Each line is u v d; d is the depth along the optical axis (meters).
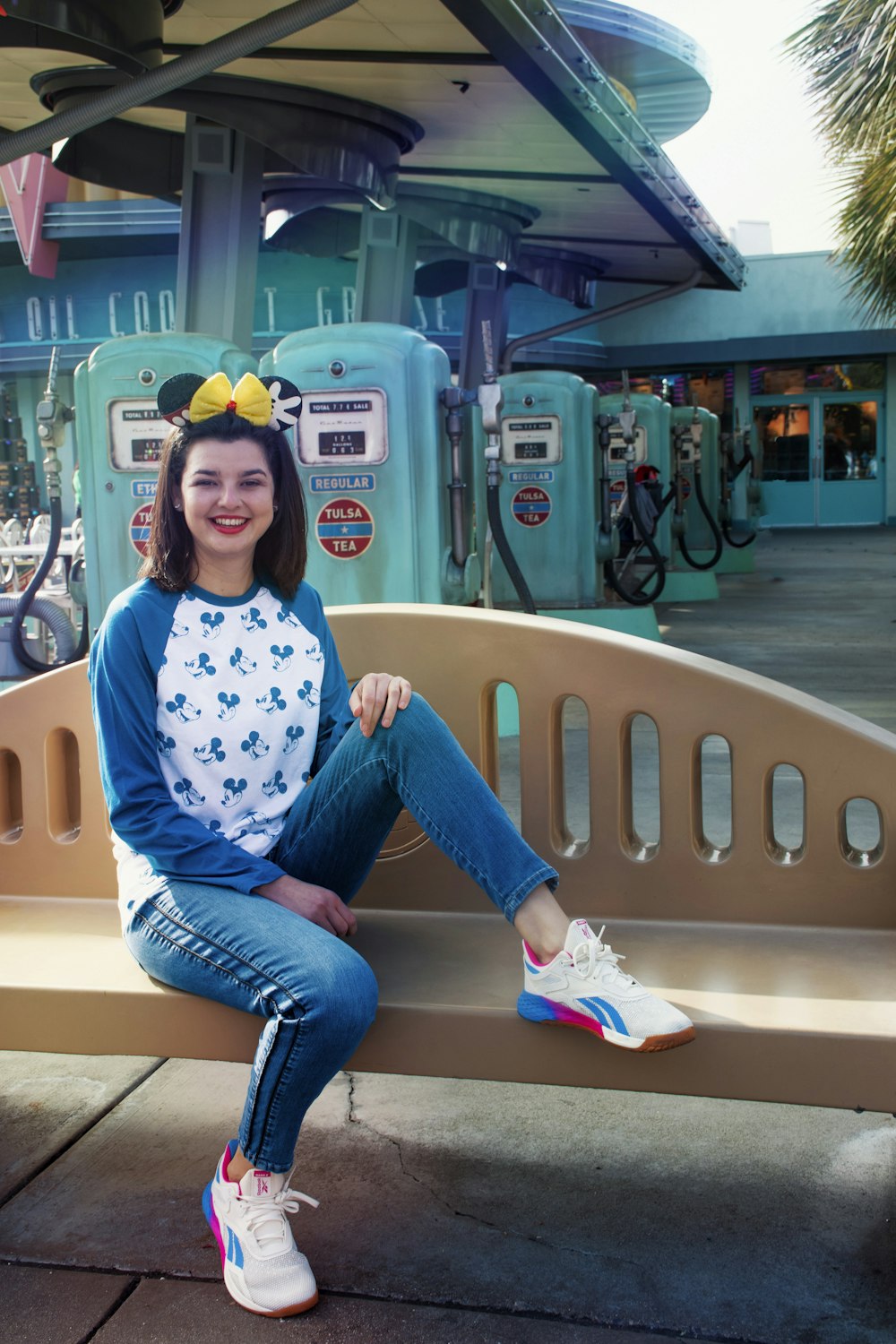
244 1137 1.62
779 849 2.06
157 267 15.34
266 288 15.44
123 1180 1.95
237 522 1.78
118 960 1.91
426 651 2.15
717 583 11.27
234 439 1.77
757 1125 2.08
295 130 6.38
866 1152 1.98
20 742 2.25
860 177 9.80
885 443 20.61
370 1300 1.64
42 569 6.02
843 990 1.72
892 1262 1.70
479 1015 1.69
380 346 5.21
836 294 19.59
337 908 1.75
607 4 11.16
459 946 1.96
